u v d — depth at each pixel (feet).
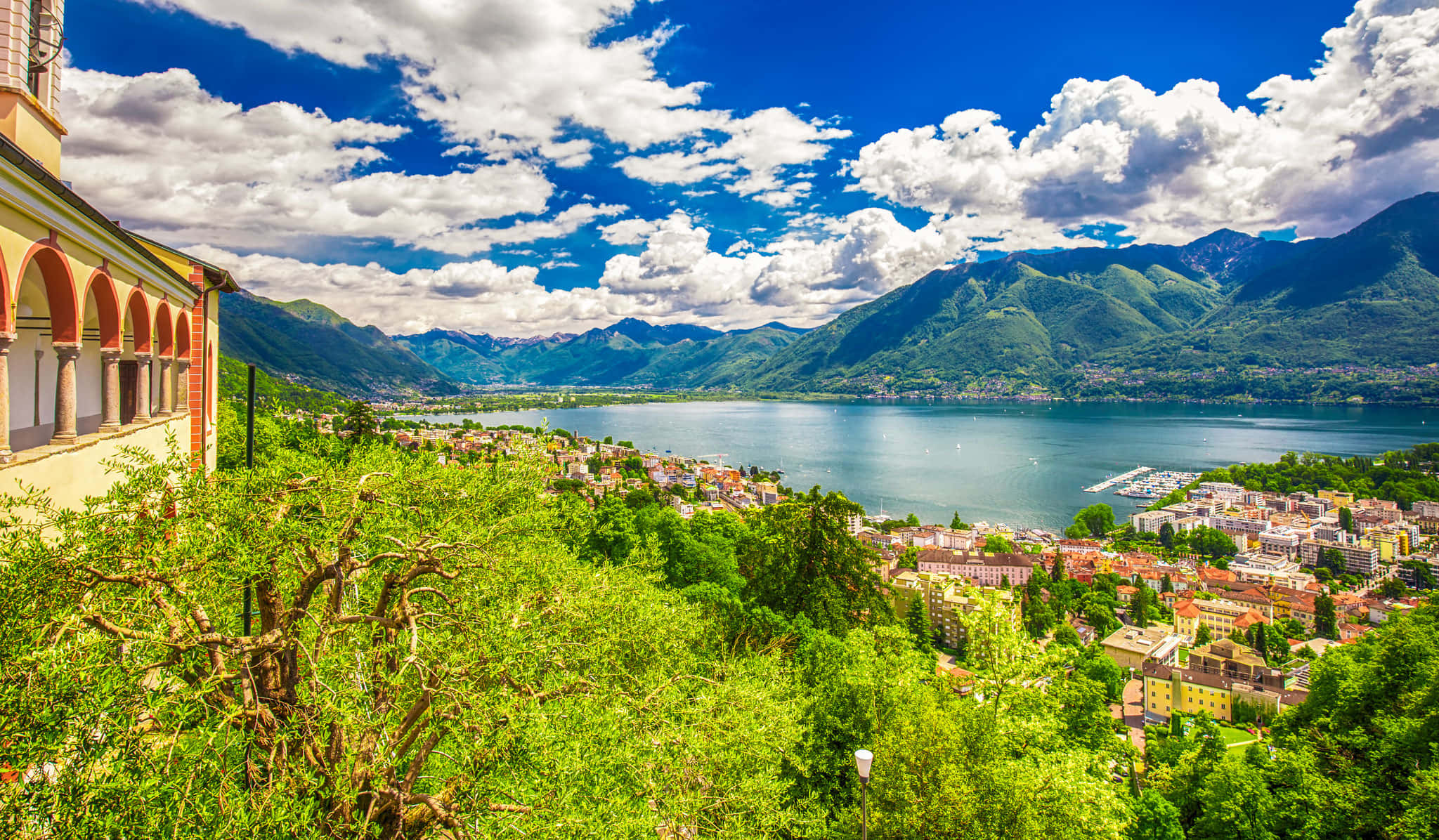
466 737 35.06
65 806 22.39
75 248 44.21
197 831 25.50
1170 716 265.75
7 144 30.96
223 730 31.37
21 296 60.23
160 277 63.10
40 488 39.55
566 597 52.06
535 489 58.03
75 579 29.09
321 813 30.45
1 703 22.20
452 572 43.42
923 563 436.76
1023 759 75.51
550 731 35.94
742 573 174.40
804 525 136.15
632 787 43.39
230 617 41.55
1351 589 479.41
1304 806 112.98
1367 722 115.75
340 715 33.71
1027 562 431.43
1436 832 84.53
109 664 27.37
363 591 49.14
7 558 26.50
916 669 91.35
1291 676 304.30
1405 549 548.72
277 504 39.91
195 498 35.68
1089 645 307.58
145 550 32.50
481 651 39.40
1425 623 118.11
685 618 65.10
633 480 642.22
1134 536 582.76
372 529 44.04
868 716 83.71
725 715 54.75
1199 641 354.33
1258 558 531.50
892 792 71.61
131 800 23.43
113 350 52.13
